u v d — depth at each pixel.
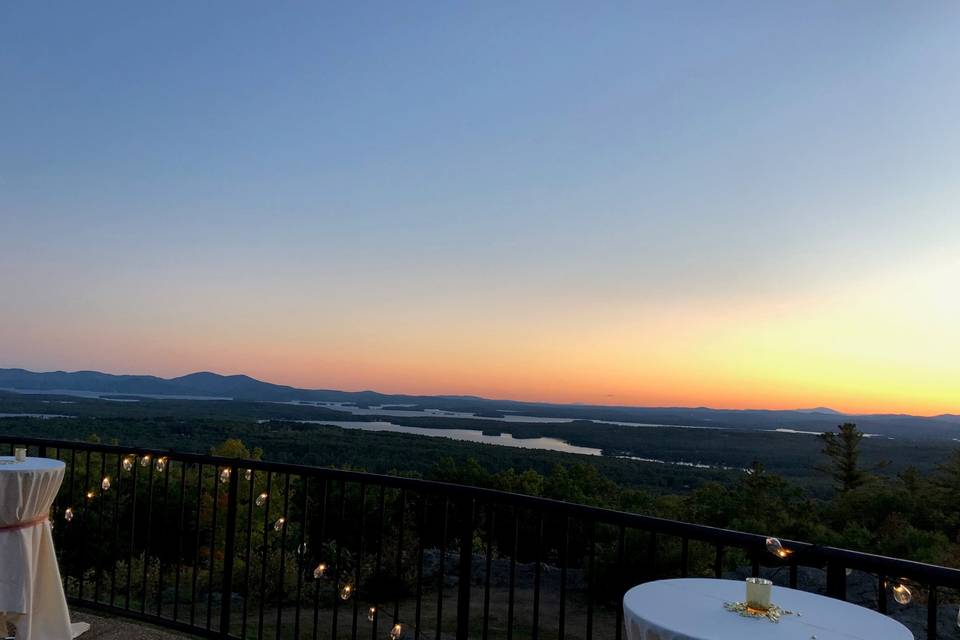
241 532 18.27
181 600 9.21
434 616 8.80
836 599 1.88
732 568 10.36
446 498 3.30
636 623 1.69
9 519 3.34
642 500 27.00
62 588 3.67
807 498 27.31
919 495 25.03
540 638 8.22
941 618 7.18
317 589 3.63
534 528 16.14
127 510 18.83
